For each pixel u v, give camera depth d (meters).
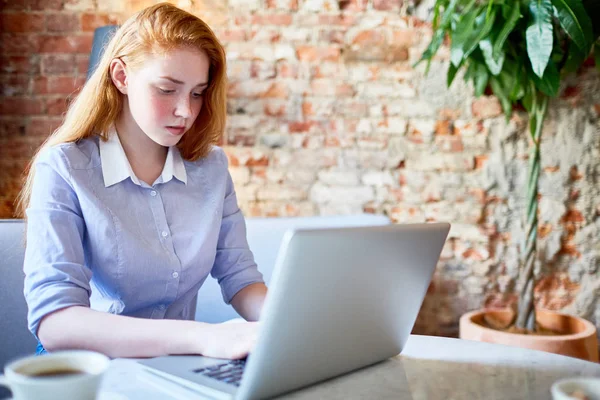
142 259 1.34
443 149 2.77
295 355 0.86
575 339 2.20
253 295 1.49
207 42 1.34
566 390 0.68
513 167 2.75
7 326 1.75
